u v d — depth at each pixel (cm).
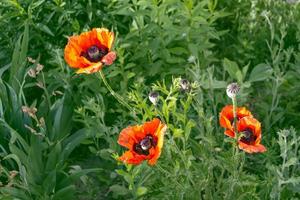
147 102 529
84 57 354
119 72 520
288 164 392
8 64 545
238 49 625
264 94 580
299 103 552
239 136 338
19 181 444
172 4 570
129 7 557
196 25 556
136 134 330
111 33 353
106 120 540
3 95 493
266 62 591
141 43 557
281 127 536
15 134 445
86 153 533
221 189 408
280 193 420
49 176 438
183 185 385
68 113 507
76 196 482
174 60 547
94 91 516
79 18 587
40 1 554
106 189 489
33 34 566
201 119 443
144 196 418
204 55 569
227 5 682
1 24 575
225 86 498
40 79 542
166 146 383
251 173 484
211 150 408
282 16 671
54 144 480
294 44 643
